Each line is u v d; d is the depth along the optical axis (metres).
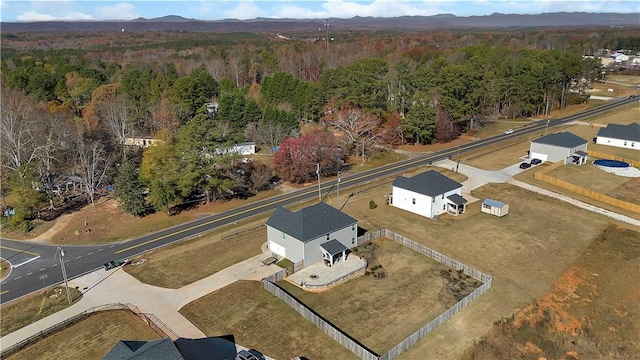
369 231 54.62
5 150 71.50
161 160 62.16
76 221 61.19
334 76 118.06
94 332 37.44
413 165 81.75
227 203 66.19
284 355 33.91
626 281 43.25
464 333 35.81
